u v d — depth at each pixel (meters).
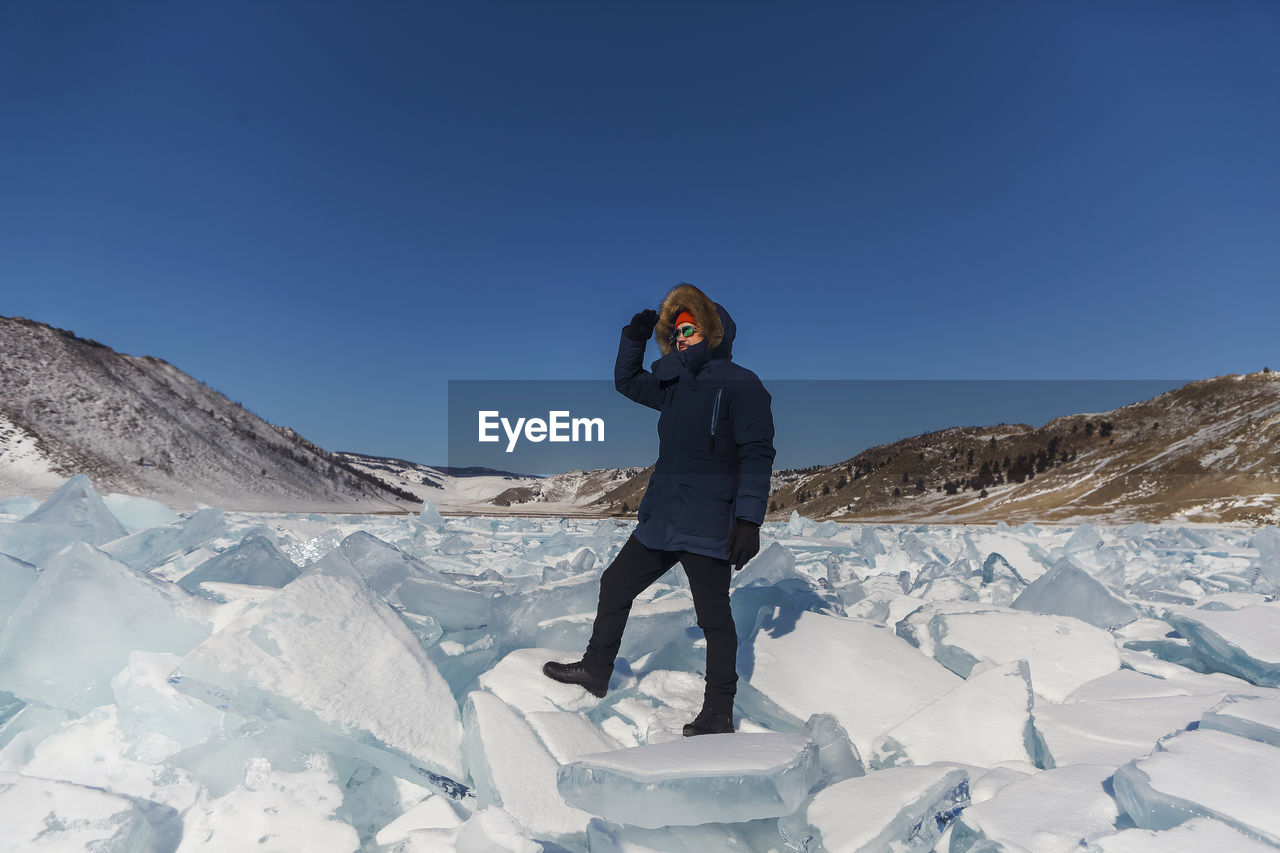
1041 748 1.89
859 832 1.34
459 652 2.35
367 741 1.63
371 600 2.07
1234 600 3.07
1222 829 1.17
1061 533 11.16
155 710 1.64
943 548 7.75
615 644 2.18
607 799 1.42
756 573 3.58
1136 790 1.33
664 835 1.46
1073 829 1.29
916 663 2.41
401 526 10.30
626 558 2.17
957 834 1.39
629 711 2.23
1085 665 2.49
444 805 1.57
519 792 1.57
